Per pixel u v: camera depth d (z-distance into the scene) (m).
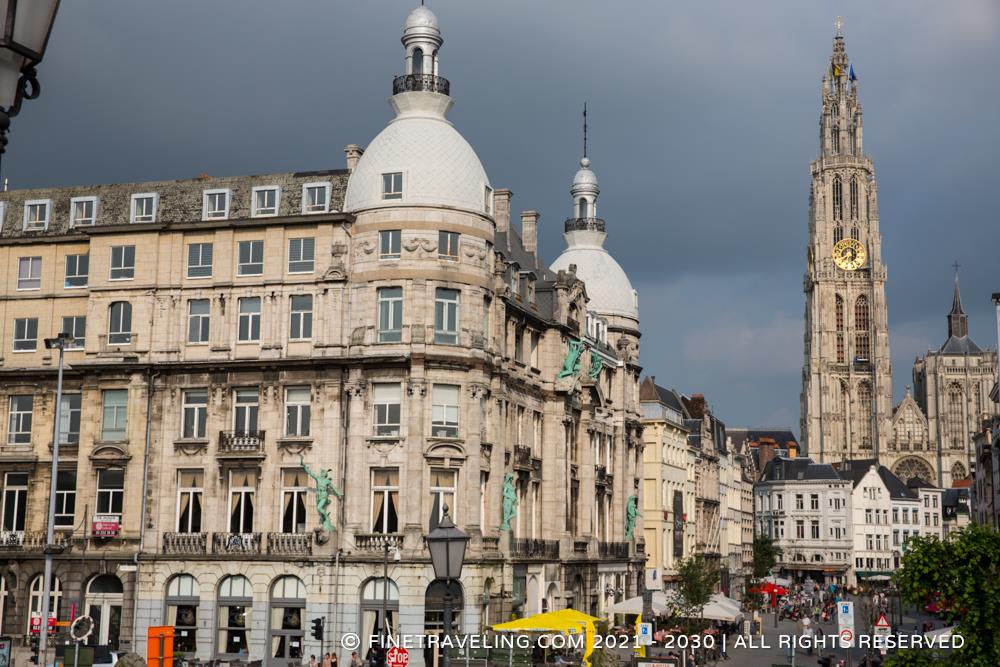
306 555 66.12
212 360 69.50
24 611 70.81
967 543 42.69
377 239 68.06
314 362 67.56
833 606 138.75
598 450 94.56
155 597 68.12
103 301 72.19
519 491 77.31
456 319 68.19
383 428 66.94
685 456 132.62
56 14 9.72
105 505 70.50
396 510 66.12
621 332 106.69
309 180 72.75
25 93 9.74
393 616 65.31
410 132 69.88
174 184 75.56
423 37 72.69
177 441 69.50
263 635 66.31
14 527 73.06
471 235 68.88
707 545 142.75
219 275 70.50
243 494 68.38
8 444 74.00
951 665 42.03
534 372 80.31
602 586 91.75
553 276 96.19
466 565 65.94
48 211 77.19
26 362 74.94
